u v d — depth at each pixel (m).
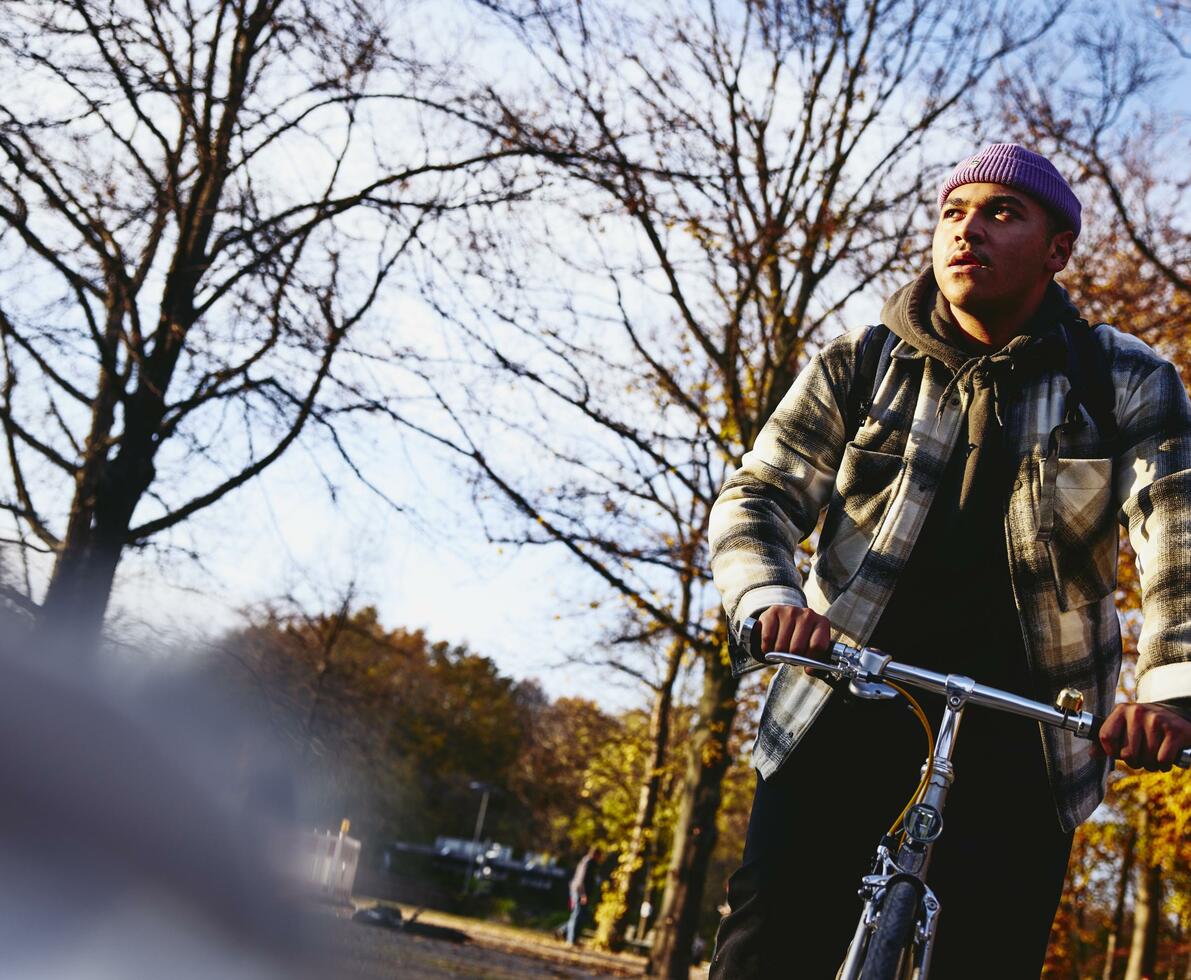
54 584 9.89
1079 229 2.20
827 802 2.12
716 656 14.20
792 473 2.26
